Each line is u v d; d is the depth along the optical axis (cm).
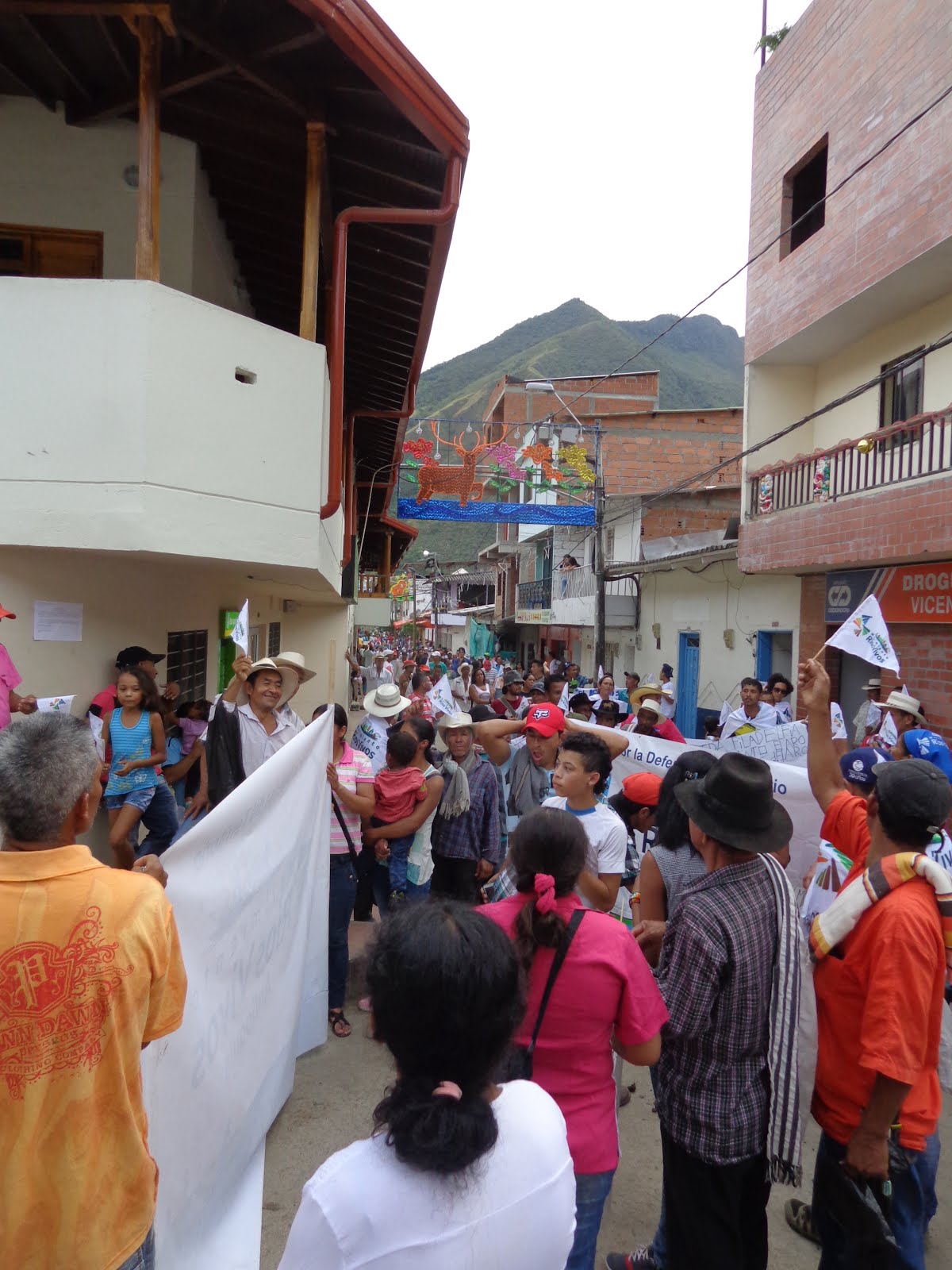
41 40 560
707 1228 258
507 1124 161
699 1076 257
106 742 566
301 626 1587
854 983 265
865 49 1056
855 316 1138
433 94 566
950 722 995
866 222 1045
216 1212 315
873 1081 257
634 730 810
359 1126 393
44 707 467
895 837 269
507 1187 154
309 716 1565
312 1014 448
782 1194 371
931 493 906
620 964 238
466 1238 147
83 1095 197
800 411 1373
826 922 271
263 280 934
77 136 668
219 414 556
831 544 1093
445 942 160
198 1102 297
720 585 1625
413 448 1795
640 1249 316
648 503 1756
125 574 645
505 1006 160
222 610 971
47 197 669
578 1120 235
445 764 572
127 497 516
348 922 490
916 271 984
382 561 2889
